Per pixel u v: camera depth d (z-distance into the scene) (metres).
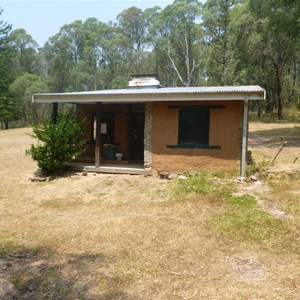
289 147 14.70
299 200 7.00
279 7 19.11
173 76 59.78
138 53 64.62
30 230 5.92
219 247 4.91
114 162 11.94
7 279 4.07
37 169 11.74
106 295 3.66
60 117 10.83
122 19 74.38
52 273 4.21
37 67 72.19
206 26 39.72
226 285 3.83
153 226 5.89
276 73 30.84
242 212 6.38
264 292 3.65
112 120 12.38
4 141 23.06
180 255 4.66
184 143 9.79
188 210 6.77
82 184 9.46
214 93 8.86
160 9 71.62
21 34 69.12
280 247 4.84
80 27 72.19
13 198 8.41
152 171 10.09
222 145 9.43
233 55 31.78
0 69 40.03
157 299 3.56
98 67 69.56
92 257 4.66
